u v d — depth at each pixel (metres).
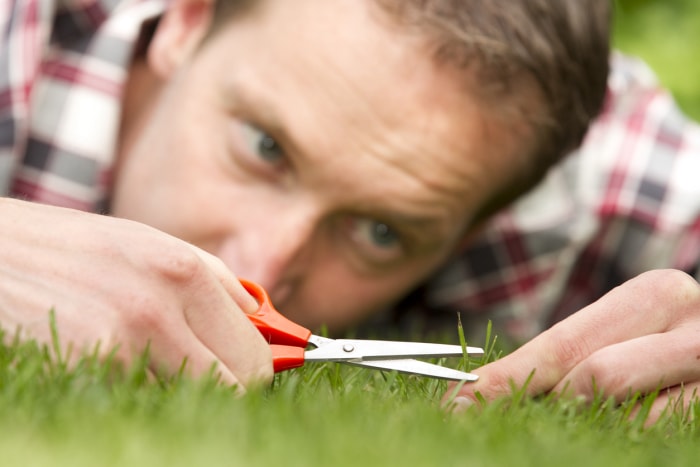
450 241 2.92
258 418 1.19
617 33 7.02
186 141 2.79
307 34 2.61
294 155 2.64
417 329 3.80
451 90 2.56
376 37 2.54
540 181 2.96
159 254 1.47
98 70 3.14
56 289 1.46
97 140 3.14
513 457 1.14
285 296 2.84
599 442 1.35
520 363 1.64
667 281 1.70
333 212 2.71
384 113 2.56
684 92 6.89
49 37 3.20
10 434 1.04
